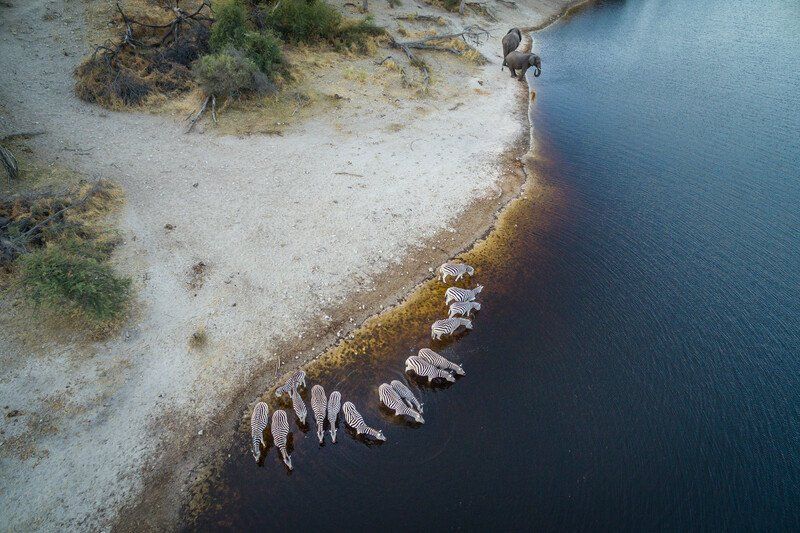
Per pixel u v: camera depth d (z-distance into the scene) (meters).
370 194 17.31
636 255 16.52
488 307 14.23
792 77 30.73
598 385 12.43
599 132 23.70
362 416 11.41
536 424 11.52
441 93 24.84
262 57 21.55
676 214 18.55
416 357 12.16
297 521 9.67
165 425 10.75
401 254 15.45
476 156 20.42
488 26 35.81
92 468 9.91
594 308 14.47
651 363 13.02
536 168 20.61
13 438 10.02
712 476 10.77
